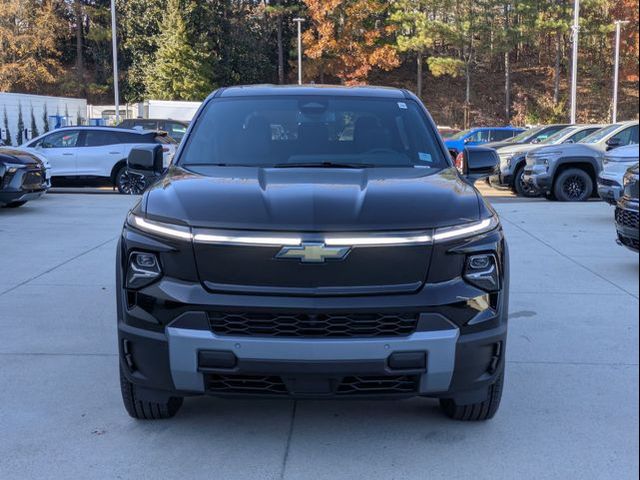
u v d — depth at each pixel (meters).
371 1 48.69
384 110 4.79
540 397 4.27
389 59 49.38
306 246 3.18
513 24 47.44
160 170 4.89
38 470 3.34
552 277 7.60
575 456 3.51
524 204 14.46
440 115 52.50
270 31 55.00
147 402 3.72
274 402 4.17
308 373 3.15
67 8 52.59
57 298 6.64
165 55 46.28
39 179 13.05
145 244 3.34
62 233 10.45
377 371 3.18
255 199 3.46
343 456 3.50
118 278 3.52
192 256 3.25
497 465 3.41
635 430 3.81
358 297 3.19
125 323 3.40
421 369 3.21
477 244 3.35
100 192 18.12
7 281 7.33
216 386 3.30
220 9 51.12
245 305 3.16
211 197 3.49
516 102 52.38
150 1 50.09
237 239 3.21
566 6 46.09
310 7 49.25
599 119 49.84
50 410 4.04
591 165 14.88
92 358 4.95
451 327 3.23
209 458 3.47
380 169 4.22
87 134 17.14
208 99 4.97
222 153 4.44
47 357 4.96
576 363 4.88
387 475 3.30
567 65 53.91
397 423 3.89
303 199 3.43
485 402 3.73
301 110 4.73
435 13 49.47
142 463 3.41
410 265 3.24
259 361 3.15
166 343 3.24
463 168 4.68
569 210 13.35
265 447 3.59
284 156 4.41
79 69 53.56
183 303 3.20
